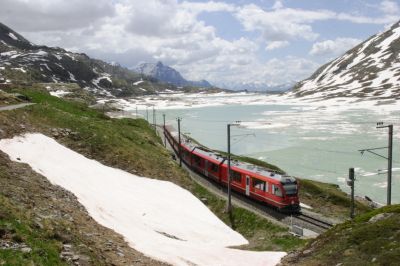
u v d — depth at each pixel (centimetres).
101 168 4197
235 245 3125
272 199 4228
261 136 12438
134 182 4178
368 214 2388
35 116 4931
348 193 6041
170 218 3381
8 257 1332
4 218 1650
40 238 1623
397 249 1833
